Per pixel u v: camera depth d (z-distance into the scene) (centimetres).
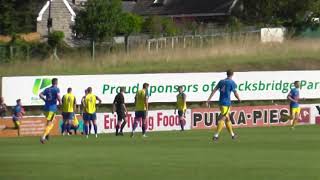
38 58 10012
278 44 10219
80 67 9375
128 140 5144
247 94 8094
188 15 14638
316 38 11075
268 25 11969
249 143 4456
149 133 6506
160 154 3644
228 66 9469
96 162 3225
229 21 12988
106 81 7794
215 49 9938
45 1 14775
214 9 14250
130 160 3312
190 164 3098
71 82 7725
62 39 11569
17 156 3597
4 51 10050
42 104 7712
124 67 9419
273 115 7669
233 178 2598
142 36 11419
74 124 6606
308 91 8206
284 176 2647
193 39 10494
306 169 2869
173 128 7300
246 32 10781
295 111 6762
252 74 8094
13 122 6850
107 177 2655
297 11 12306
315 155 3509
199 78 7994
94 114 5997
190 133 6303
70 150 4009
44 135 4784
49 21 14075
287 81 8175
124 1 16625
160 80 7912
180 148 4078
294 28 12031
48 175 2725
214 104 8056
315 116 7744
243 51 9962
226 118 4709
